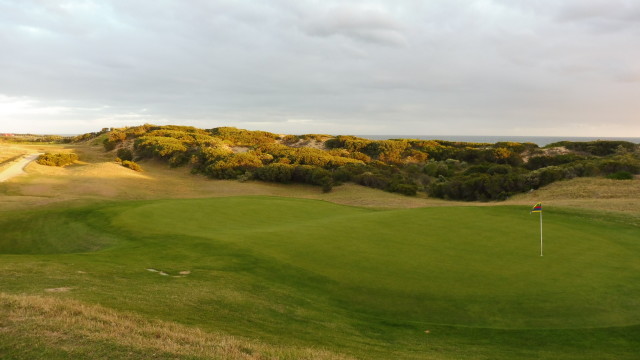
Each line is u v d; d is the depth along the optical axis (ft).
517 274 45.06
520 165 213.46
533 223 67.67
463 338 32.94
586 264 47.93
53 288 35.01
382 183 183.11
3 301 27.30
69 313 26.45
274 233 62.90
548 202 97.35
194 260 50.29
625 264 47.83
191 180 205.57
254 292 40.19
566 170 153.58
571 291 40.32
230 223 73.72
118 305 31.50
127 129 338.13
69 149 287.89
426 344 31.65
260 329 30.99
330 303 39.32
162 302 34.01
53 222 74.64
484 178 158.30
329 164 213.25
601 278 43.42
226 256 51.83
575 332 33.40
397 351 29.60
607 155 219.61
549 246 55.26
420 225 66.80
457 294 40.55
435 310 37.81
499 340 32.55
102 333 23.38
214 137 287.69
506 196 151.64
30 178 169.58
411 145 272.10
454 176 188.96
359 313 37.58
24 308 26.40
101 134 381.40
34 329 23.06
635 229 64.54
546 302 38.29
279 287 42.27
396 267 47.78
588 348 31.07
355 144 267.18
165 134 287.48
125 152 264.72
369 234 61.72
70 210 82.99
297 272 46.57
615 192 122.72
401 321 36.04
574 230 63.62
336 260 50.19
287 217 81.35
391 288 42.19
